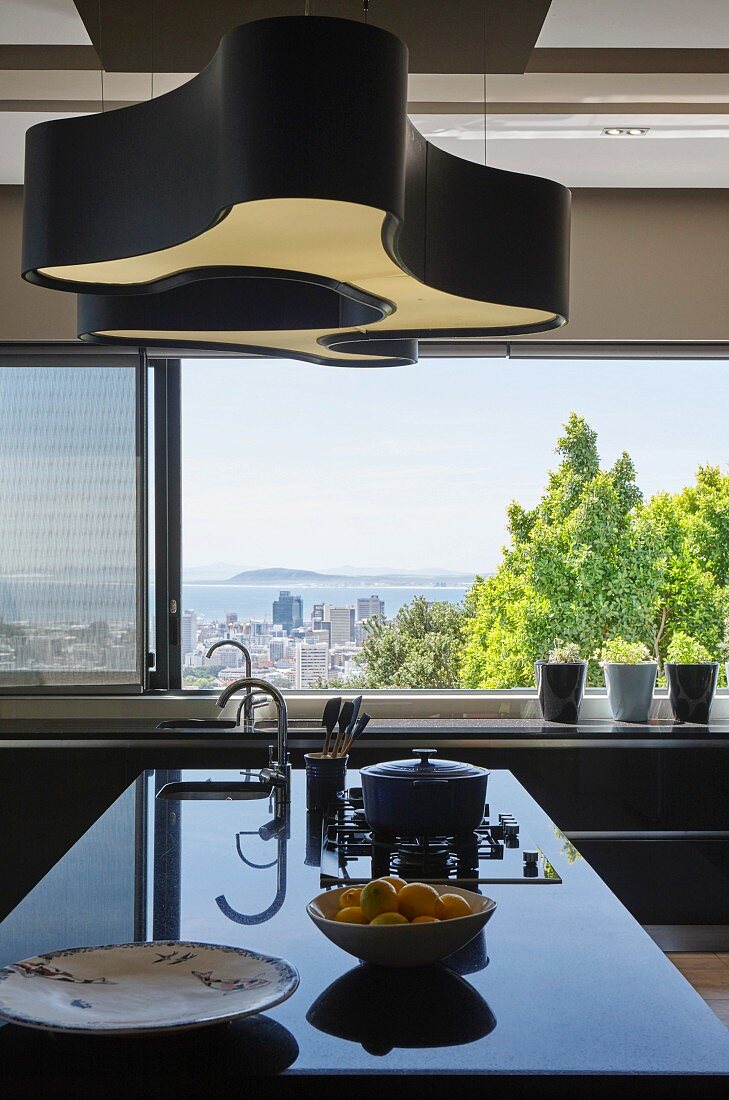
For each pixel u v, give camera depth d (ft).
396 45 5.00
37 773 13.55
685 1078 3.73
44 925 5.55
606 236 14.94
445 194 6.01
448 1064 3.84
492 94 11.87
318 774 9.19
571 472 18.35
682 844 13.94
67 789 13.52
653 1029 4.17
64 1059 3.92
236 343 8.45
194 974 4.50
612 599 18.07
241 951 4.66
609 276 14.96
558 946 5.24
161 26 9.37
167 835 7.93
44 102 12.19
